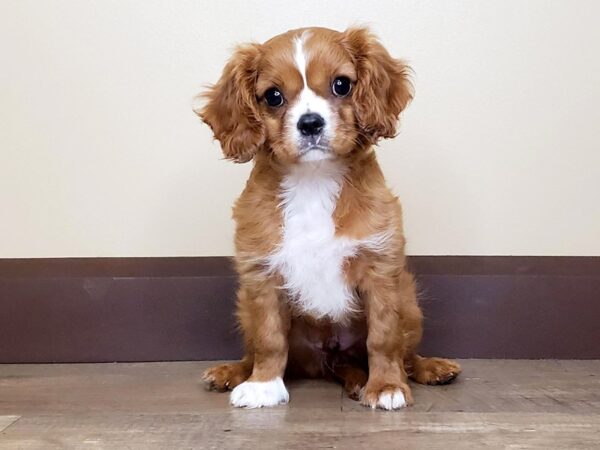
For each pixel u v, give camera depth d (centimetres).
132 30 58
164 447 37
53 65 58
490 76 57
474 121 57
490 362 53
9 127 58
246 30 58
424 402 43
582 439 37
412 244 58
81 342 55
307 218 44
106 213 59
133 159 59
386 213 44
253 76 45
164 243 59
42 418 42
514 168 57
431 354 54
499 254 58
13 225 59
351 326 48
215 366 50
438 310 54
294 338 48
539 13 56
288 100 44
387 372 44
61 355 55
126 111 58
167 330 55
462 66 57
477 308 54
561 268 55
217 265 57
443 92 57
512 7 56
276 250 45
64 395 47
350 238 44
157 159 59
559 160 57
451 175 58
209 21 58
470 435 38
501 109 57
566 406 42
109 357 55
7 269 57
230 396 45
